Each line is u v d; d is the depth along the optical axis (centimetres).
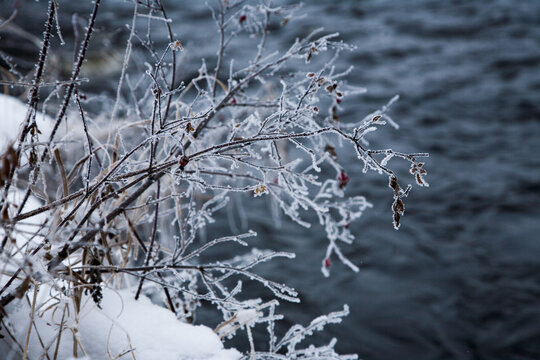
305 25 1498
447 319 629
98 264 232
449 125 1084
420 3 1797
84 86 680
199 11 1479
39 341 210
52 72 431
